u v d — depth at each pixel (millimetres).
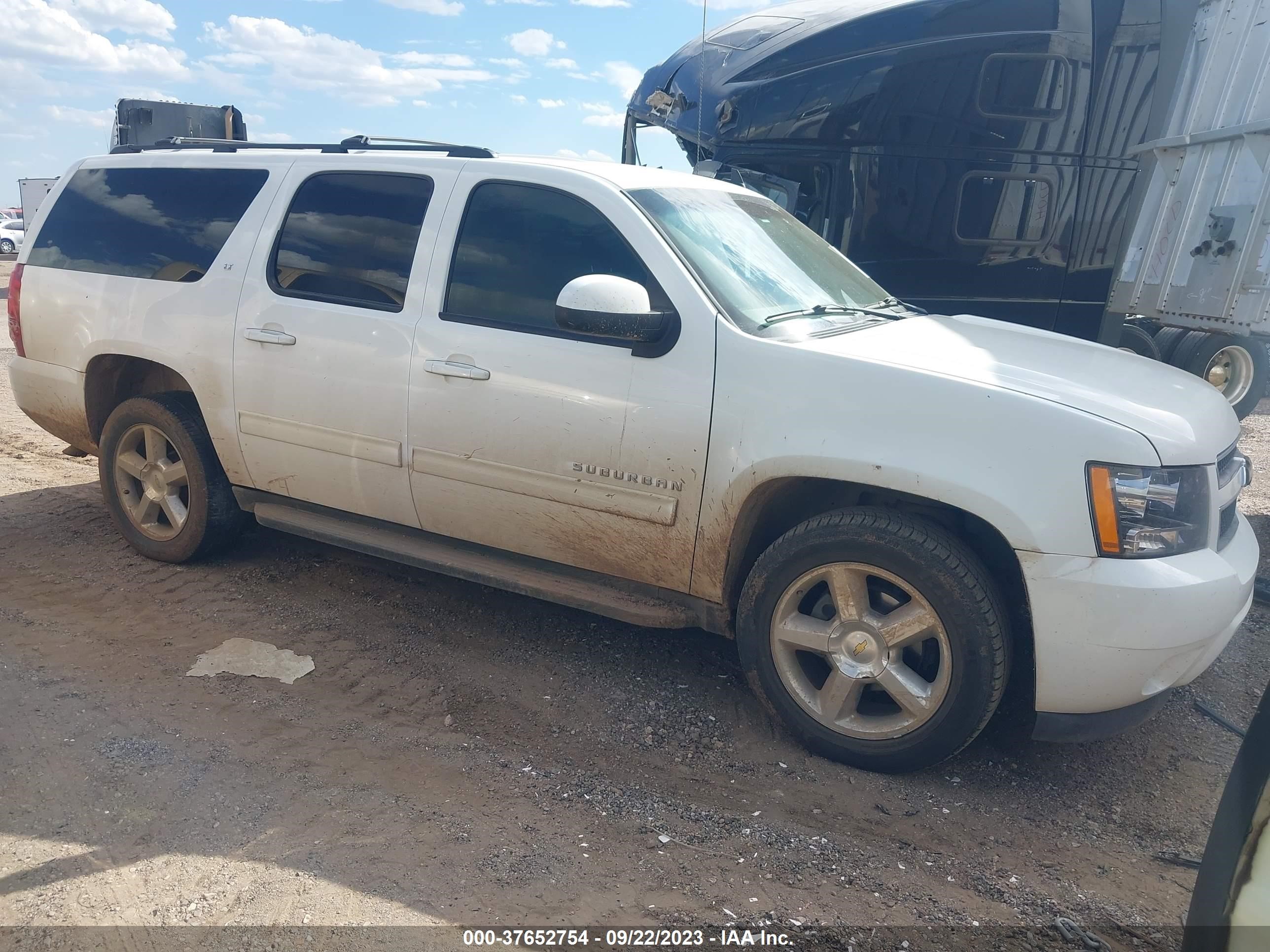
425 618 4422
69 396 4977
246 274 4371
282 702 3633
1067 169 7762
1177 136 7117
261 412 4309
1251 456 7828
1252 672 4164
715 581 3482
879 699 3424
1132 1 7531
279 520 4473
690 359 3367
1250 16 6555
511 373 3654
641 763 3330
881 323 3861
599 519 3598
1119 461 2865
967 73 7453
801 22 7816
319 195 4289
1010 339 3822
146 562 4926
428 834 2842
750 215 4219
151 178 4820
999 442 2949
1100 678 2938
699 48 8336
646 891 2629
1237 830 1761
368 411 4000
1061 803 3182
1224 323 6562
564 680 3906
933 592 3051
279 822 2879
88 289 4836
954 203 7660
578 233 3691
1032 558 2918
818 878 2721
